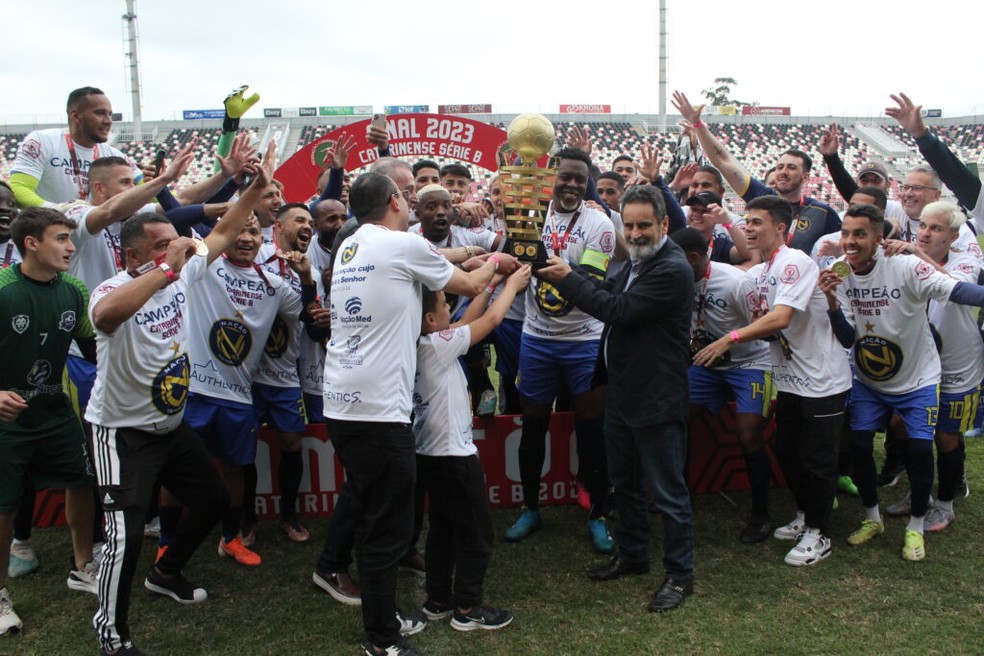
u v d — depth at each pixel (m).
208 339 4.08
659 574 4.00
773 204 4.25
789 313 3.94
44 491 4.75
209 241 3.62
